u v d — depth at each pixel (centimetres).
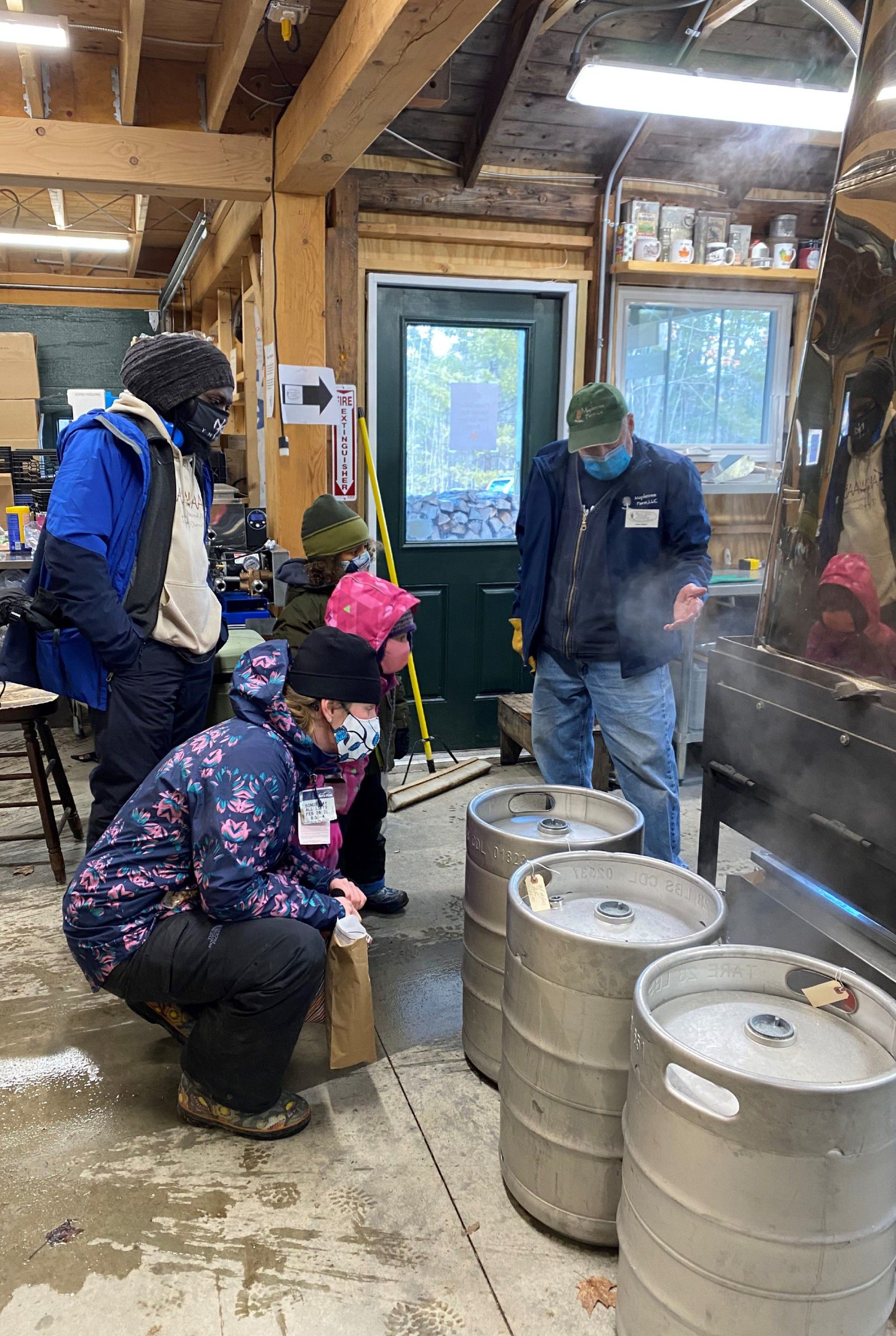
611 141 375
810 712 171
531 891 158
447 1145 182
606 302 398
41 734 319
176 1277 151
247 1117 183
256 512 355
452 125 360
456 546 412
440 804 365
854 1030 127
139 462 242
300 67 329
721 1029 127
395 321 386
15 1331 142
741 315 421
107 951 173
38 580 247
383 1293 148
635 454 246
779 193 407
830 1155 106
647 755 252
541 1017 148
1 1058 210
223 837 163
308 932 173
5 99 327
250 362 466
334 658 165
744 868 306
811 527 180
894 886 154
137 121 332
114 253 698
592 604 249
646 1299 123
